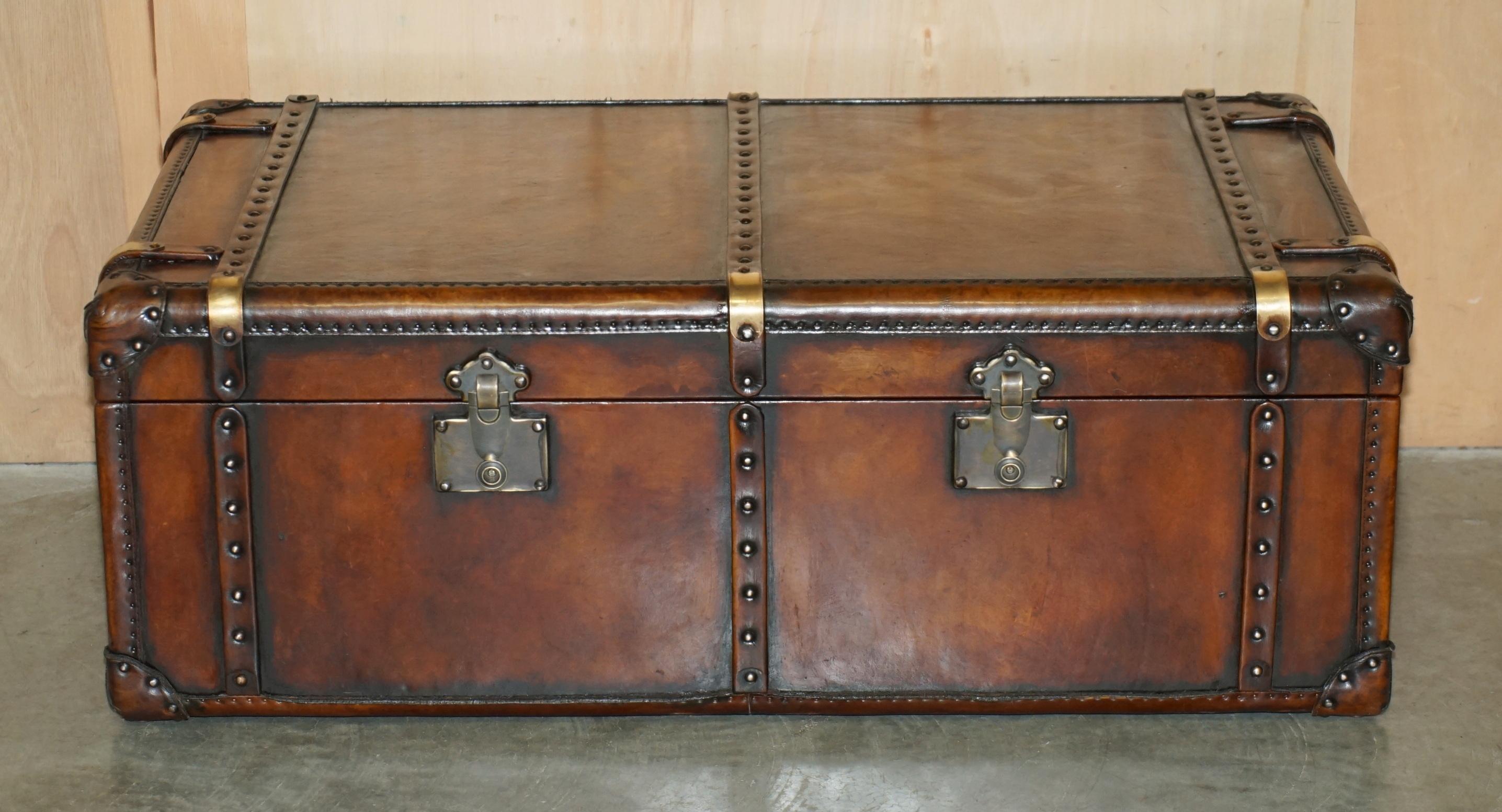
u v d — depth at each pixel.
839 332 2.10
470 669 2.22
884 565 2.18
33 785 2.12
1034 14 2.93
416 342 2.10
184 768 2.16
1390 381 2.11
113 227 3.09
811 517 2.17
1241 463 2.14
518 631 2.21
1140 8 2.93
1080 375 2.11
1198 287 2.09
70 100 3.02
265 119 2.59
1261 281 2.09
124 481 2.15
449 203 2.34
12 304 3.13
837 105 2.65
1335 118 3.00
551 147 2.51
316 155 2.48
